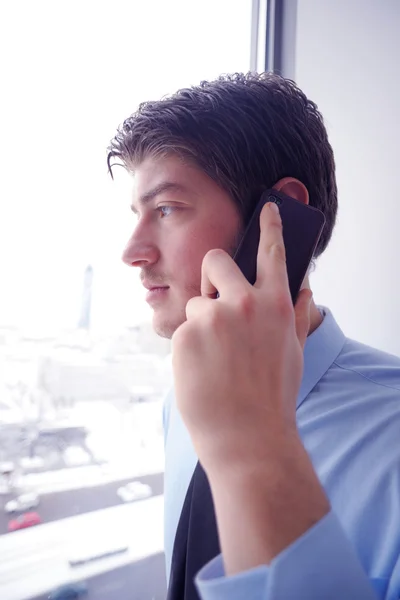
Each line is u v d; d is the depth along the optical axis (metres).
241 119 0.48
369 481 0.41
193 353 0.28
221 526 0.26
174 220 0.47
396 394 0.48
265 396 0.27
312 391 0.51
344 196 0.97
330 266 0.94
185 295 0.47
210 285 0.34
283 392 0.28
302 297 0.41
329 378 0.52
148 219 0.49
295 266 0.43
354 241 0.98
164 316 0.49
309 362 0.53
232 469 0.26
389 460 0.41
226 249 0.47
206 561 0.41
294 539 0.24
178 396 0.28
